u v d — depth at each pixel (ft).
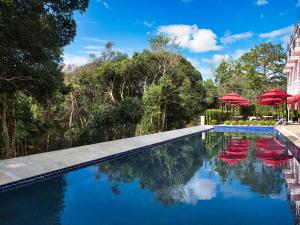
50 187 24.63
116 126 79.46
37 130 66.59
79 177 27.96
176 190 23.38
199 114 105.40
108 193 22.80
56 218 17.71
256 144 49.80
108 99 100.83
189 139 57.82
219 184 24.90
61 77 44.21
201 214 18.13
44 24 34.78
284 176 27.20
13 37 30.83
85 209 19.33
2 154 56.08
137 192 22.94
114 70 97.19
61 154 33.55
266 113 102.37
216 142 53.11
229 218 17.46
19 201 21.06
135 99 77.46
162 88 82.84
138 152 42.55
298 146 37.19
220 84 128.57
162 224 16.74
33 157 31.04
